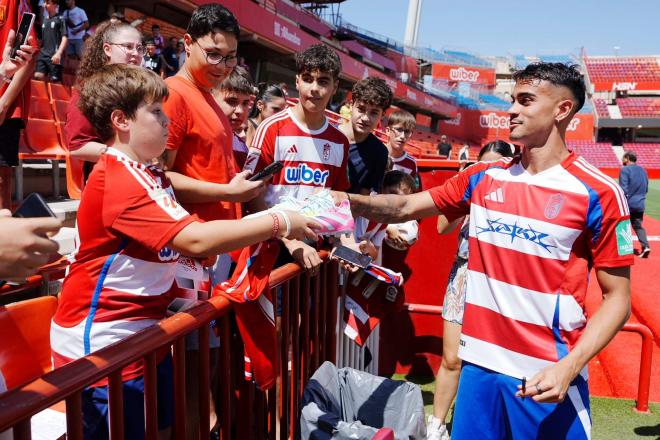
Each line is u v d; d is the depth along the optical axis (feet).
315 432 6.77
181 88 6.78
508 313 6.03
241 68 10.02
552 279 5.81
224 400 6.05
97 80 5.19
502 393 6.18
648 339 11.73
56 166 16.19
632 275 26.71
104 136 5.29
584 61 147.33
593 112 137.69
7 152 9.62
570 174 5.76
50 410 6.63
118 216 4.84
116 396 4.22
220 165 7.03
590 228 5.69
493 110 135.13
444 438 10.02
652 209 59.41
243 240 4.95
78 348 5.22
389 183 10.37
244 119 10.06
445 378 10.06
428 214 7.09
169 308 6.04
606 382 13.76
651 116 132.87
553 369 5.39
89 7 49.39
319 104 8.32
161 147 5.38
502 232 6.05
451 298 10.08
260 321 6.12
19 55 6.51
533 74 5.73
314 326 8.32
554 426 5.96
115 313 5.21
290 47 67.36
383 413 7.80
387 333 13.75
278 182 8.54
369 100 9.65
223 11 6.76
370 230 10.25
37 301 6.86
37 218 3.14
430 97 115.24
